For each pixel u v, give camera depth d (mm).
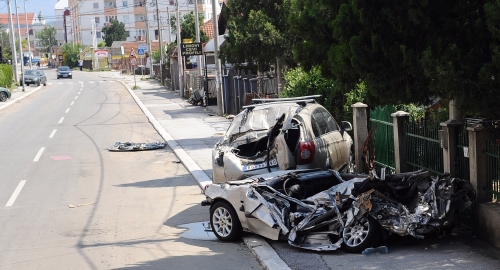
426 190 8375
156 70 79500
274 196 8992
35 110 38844
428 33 8008
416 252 8117
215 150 12008
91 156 19953
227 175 11242
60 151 21188
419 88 8250
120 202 13039
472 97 7438
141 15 123938
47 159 19500
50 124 30156
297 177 9406
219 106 30203
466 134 8758
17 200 13547
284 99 12273
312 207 8664
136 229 10711
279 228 8758
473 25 7809
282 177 9383
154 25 119812
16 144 23312
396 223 7984
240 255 8805
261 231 9047
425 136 10172
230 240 9531
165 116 31891
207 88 35750
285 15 22141
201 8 108625
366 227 8156
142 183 15188
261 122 12852
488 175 8375
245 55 22938
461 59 7660
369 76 8258
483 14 7770
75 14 137625
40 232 10711
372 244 8148
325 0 9031
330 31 9461
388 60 8266
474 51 7730
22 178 16328
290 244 8602
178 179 15562
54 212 12273
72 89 61688
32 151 21312
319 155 10812
